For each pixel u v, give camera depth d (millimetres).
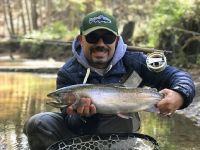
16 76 5430
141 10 9562
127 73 1435
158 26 4805
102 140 1354
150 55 1392
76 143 1340
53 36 10031
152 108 1235
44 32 10531
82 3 11836
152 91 1229
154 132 2072
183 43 4383
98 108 1218
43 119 1467
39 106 2984
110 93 1215
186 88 1263
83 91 1202
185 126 2209
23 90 3918
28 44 10203
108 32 1326
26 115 2627
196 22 4457
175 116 2492
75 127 1453
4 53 10805
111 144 1360
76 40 1448
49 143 1459
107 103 1215
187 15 4547
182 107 1277
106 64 1406
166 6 4820
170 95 1230
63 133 1479
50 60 8266
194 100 2695
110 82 1409
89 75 1409
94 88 1210
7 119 2492
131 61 1436
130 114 1420
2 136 2033
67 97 1200
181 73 1360
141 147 1402
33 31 11562
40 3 13969
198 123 2293
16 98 3395
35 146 1485
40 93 3699
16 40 10906
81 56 1400
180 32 4461
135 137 1369
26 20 15883
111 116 1429
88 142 1346
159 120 2387
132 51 1483
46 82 4641
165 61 1377
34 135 1475
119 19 10008
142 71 1436
